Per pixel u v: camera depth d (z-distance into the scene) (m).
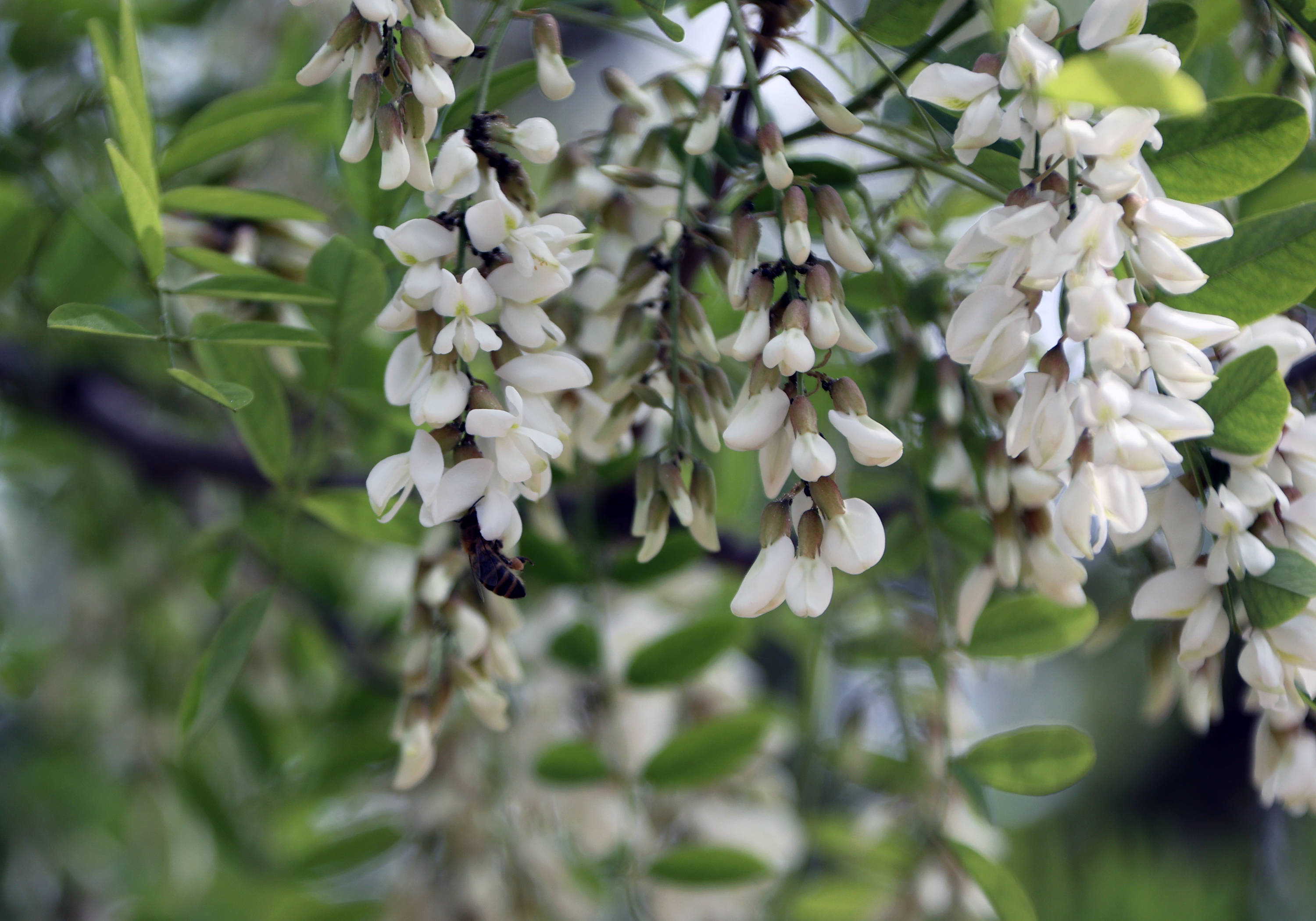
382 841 0.87
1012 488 0.75
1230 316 0.72
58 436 1.19
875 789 0.88
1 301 0.88
